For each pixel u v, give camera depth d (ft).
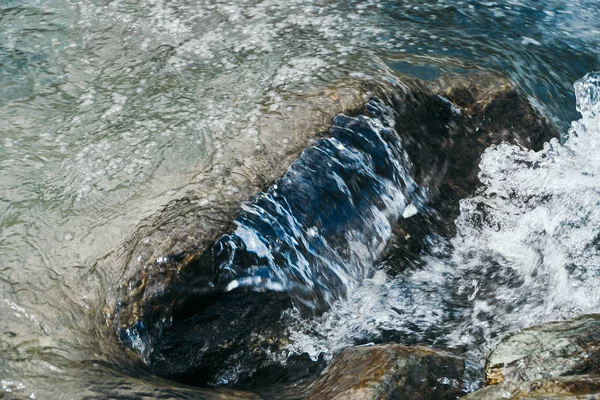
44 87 13.80
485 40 15.79
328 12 16.33
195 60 14.51
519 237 12.52
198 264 9.95
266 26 15.67
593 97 15.10
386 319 11.05
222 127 12.39
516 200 13.11
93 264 9.92
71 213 10.79
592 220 12.53
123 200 10.96
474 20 16.63
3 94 13.56
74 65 14.44
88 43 15.10
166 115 12.84
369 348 9.59
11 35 15.28
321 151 11.81
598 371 8.36
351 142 12.14
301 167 11.51
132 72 14.19
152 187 11.19
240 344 10.16
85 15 15.99
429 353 9.16
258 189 11.03
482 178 13.35
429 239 12.35
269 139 11.98
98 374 8.42
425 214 12.61
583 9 17.75
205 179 11.23
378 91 13.04
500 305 11.33
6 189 11.24
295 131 12.10
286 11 16.30
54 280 9.73
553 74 15.23
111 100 13.38
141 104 13.24
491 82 14.16
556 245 12.24
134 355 9.26
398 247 12.01
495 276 11.87
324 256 11.18
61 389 8.11
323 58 14.33
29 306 9.36
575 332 9.07
